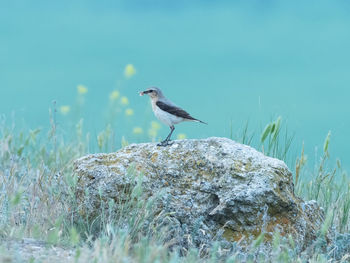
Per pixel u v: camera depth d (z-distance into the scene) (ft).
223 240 39.58
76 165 42.19
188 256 36.52
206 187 41.01
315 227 41.88
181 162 42.32
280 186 40.68
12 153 56.39
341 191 51.01
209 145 43.11
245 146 43.57
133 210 39.52
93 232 39.91
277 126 48.85
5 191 44.29
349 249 40.63
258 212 39.83
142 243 34.81
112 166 41.11
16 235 36.88
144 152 43.21
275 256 35.83
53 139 57.77
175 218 39.88
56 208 41.47
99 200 40.22
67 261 32.58
